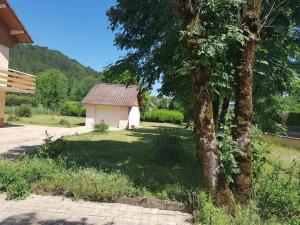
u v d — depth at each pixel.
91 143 18.02
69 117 49.97
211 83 7.11
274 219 6.63
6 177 7.88
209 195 6.81
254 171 7.99
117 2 12.46
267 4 8.80
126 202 7.54
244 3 7.34
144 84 12.48
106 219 6.67
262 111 10.58
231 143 7.03
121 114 36.66
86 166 9.60
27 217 6.53
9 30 25.89
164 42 10.22
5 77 24.44
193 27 6.87
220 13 7.36
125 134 25.72
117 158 13.30
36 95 58.84
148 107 52.97
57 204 7.28
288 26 10.29
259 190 7.54
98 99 36.66
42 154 11.06
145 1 11.81
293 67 11.05
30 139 19.05
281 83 10.58
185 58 7.75
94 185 7.73
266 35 10.10
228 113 7.55
